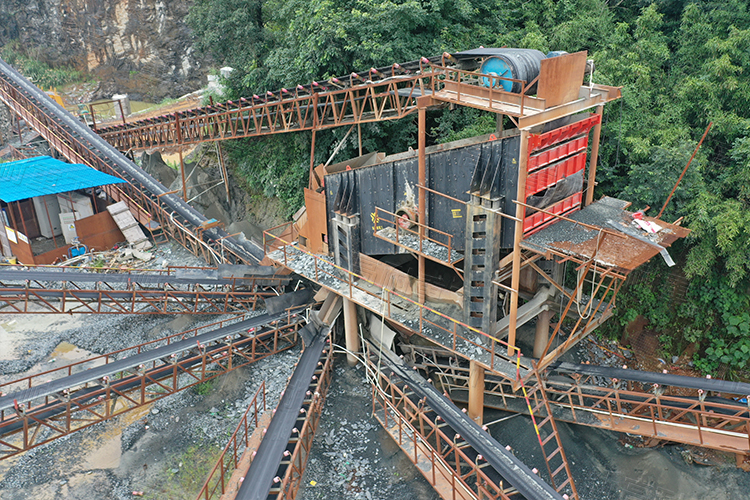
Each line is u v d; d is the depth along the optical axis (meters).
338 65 24.80
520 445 17.59
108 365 18.08
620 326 23.00
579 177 15.41
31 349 23.03
